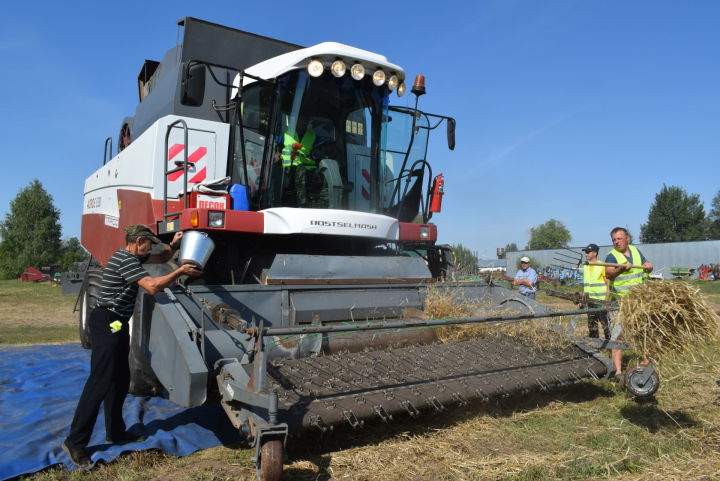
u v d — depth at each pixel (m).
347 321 5.21
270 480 3.09
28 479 3.37
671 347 4.10
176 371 3.73
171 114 6.25
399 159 6.43
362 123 5.92
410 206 6.67
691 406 4.65
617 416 4.54
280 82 5.43
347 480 3.31
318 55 5.50
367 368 4.14
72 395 5.28
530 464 3.52
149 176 5.82
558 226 88.62
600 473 3.41
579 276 23.75
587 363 4.82
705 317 4.00
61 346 8.66
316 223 5.21
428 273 6.01
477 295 5.94
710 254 38.19
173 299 4.18
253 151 5.52
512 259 43.66
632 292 4.24
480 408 4.64
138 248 3.95
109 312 3.74
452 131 6.63
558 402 4.96
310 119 5.59
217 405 4.86
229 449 3.94
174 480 3.37
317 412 3.45
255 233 5.23
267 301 4.89
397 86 6.06
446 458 3.63
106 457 3.62
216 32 6.57
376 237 5.62
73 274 10.31
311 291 5.14
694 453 3.70
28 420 4.46
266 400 3.17
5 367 6.68
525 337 5.12
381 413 3.62
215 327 4.30
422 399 3.84
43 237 59.25
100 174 8.02
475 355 4.66
